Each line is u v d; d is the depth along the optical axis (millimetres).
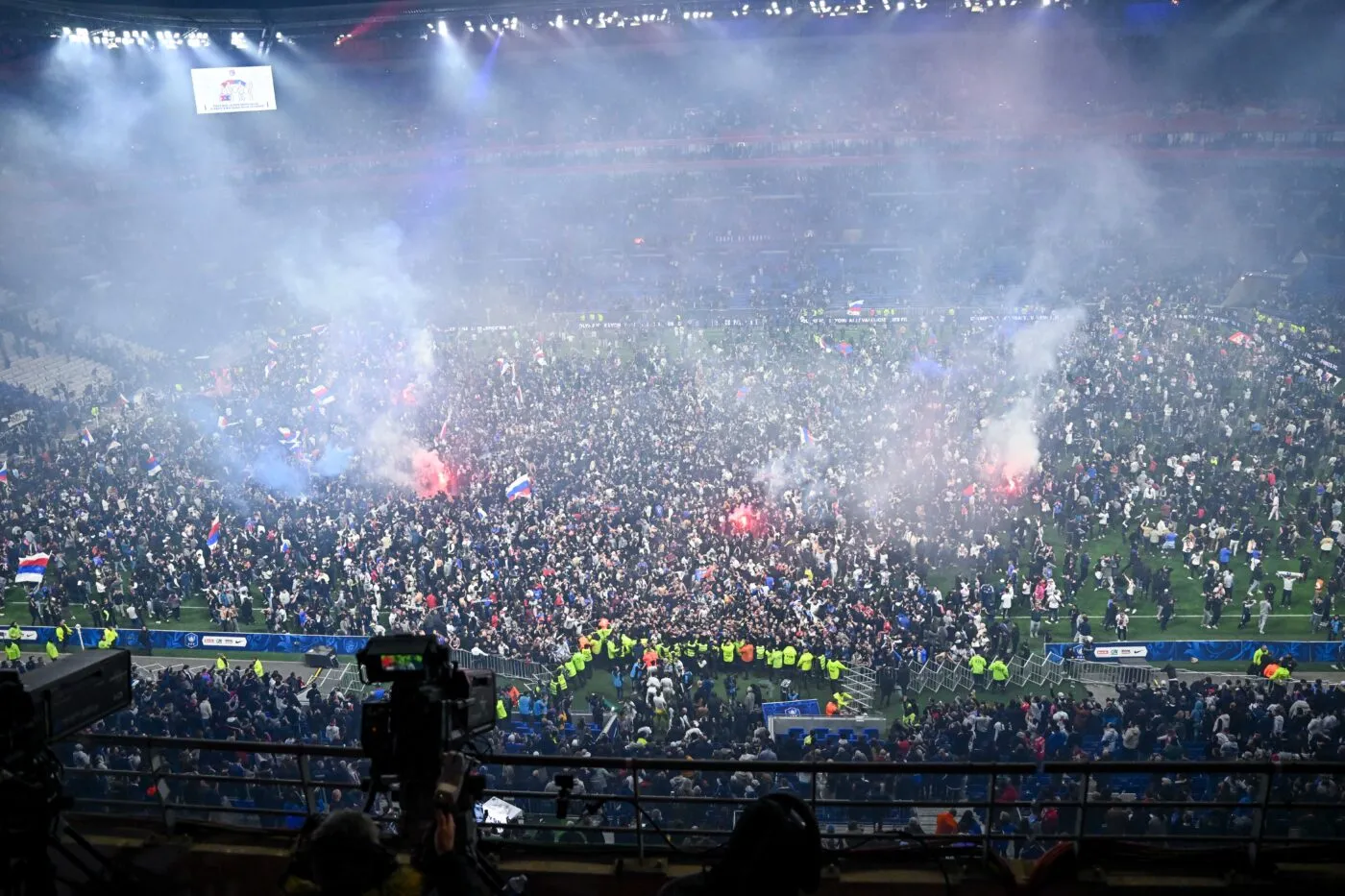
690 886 5324
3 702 7270
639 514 44969
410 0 93062
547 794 9133
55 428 59812
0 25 79250
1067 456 52531
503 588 39531
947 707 28703
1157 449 52312
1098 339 67312
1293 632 39719
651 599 38219
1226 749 25219
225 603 41469
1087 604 42375
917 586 39625
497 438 55125
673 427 55094
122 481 51281
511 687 34688
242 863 9641
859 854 9547
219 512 47844
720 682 36969
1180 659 38250
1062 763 9148
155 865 9641
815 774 9219
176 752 24766
